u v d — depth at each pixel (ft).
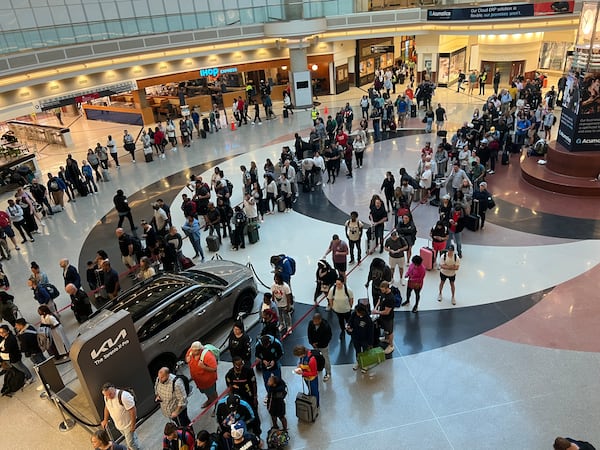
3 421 25.21
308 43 86.89
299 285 34.58
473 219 39.34
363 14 86.07
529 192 46.42
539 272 33.42
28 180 61.72
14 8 75.20
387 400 23.82
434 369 25.57
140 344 24.56
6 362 26.73
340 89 99.25
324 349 24.32
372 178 53.78
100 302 32.96
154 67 79.77
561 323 28.14
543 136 61.77
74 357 20.88
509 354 26.13
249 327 29.99
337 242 32.45
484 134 54.65
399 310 30.58
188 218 38.24
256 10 84.84
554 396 23.22
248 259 38.96
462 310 30.09
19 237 48.26
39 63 62.75
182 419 22.27
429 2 88.43
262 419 23.44
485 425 21.99
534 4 73.97
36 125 83.51
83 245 44.88
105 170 62.13
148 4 87.04
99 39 69.87
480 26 80.84
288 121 82.28
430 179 45.21
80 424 24.17
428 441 21.45
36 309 35.42
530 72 91.61
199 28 80.12
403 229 33.55
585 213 41.27
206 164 63.77
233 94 94.79
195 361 22.82
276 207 48.62
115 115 93.56
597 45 41.57
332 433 22.24
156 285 28.60
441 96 88.58
